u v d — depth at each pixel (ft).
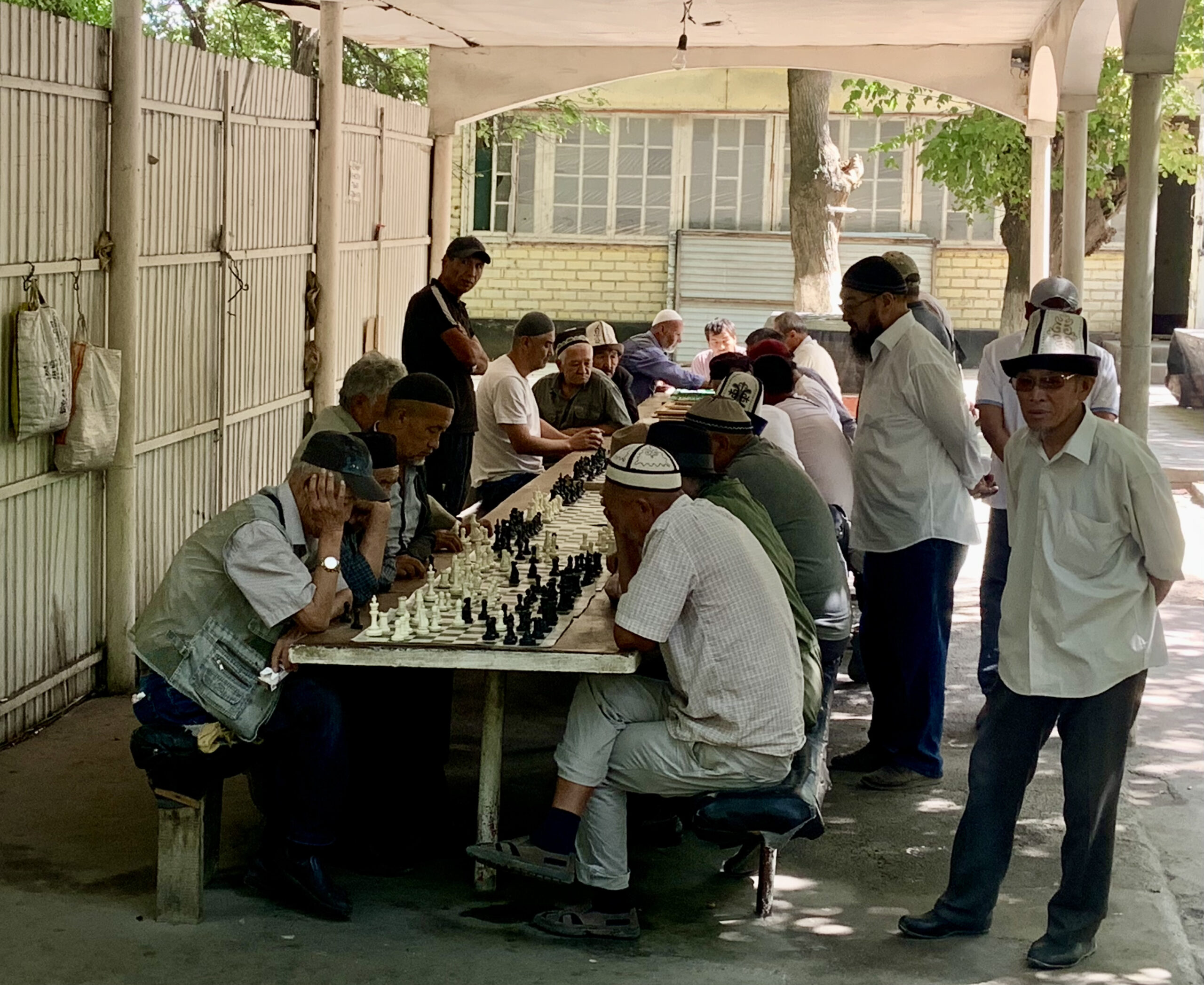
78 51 20.06
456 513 27.17
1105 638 13.89
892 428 18.94
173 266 23.65
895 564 19.03
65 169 19.93
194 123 24.22
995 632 22.70
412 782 16.57
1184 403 58.49
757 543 14.46
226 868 15.93
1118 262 72.95
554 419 30.53
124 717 20.98
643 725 14.25
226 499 26.50
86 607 21.40
